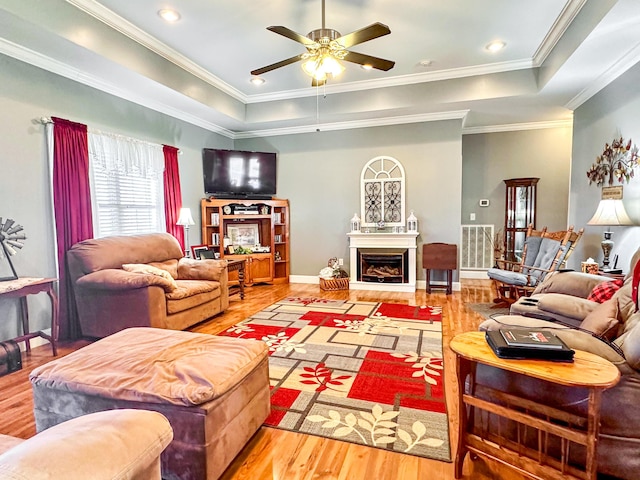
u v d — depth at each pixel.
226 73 4.64
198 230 5.64
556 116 5.52
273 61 4.27
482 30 3.58
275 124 5.79
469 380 1.67
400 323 3.81
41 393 1.71
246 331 3.59
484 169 6.31
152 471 0.89
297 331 3.57
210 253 5.14
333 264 5.90
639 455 1.36
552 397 1.47
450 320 3.90
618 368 1.38
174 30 3.54
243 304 4.70
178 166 5.12
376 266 5.75
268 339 3.35
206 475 1.47
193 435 1.47
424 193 5.55
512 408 1.55
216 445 1.51
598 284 2.60
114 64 3.42
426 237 5.58
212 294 3.95
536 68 4.34
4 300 3.07
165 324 3.29
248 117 5.68
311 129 5.97
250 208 5.91
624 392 1.38
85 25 3.07
